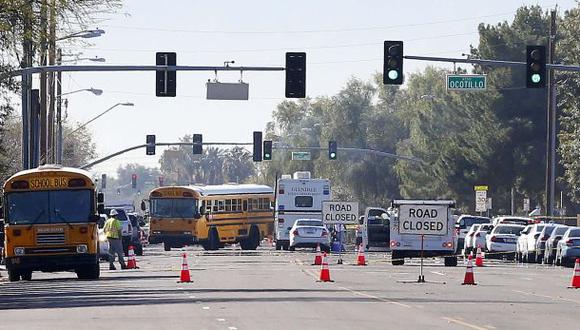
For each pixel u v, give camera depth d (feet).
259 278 316.40
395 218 400.06
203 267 395.14
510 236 503.20
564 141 635.66
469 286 284.41
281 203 606.96
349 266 404.98
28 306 219.61
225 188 624.18
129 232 534.78
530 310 206.69
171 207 606.55
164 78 345.72
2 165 424.46
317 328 168.66
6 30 310.65
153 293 251.39
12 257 313.53
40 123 467.93
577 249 418.51
